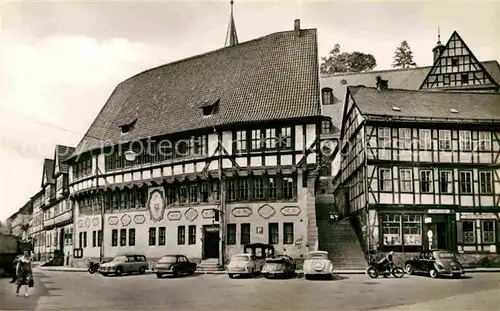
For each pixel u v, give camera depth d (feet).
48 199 146.72
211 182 95.45
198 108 101.91
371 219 91.91
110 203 109.50
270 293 59.00
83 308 51.90
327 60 127.13
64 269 108.58
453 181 95.30
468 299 53.62
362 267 88.33
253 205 91.50
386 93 102.42
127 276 86.02
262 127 92.58
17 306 53.42
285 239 89.10
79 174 119.55
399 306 49.52
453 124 96.07
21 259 61.46
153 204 101.96
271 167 90.79
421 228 93.20
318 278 74.33
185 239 96.94
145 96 115.65
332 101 128.57
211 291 61.87
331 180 127.24
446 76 106.32
